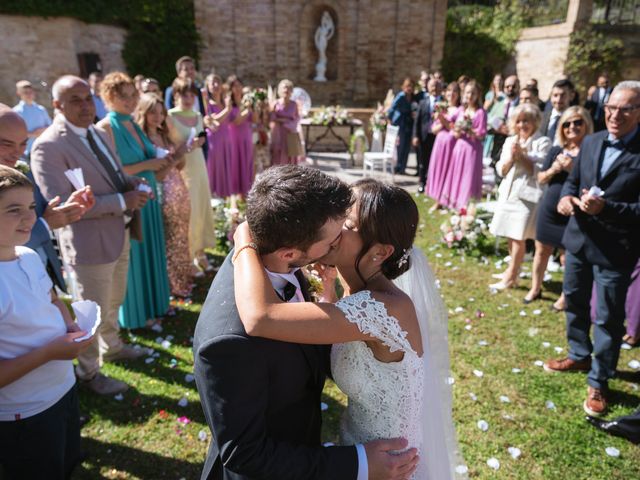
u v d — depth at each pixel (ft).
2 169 5.24
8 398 5.65
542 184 13.03
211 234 16.22
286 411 4.19
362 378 4.42
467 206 21.52
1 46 33.88
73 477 7.91
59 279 7.76
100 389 9.91
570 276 10.48
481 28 50.31
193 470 8.17
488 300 14.58
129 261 11.76
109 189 9.55
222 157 20.83
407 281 5.16
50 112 36.40
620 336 9.52
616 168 9.08
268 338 3.78
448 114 22.70
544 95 45.27
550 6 46.73
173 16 42.91
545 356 11.69
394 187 4.45
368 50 47.19
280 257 3.96
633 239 9.05
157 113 12.76
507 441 8.96
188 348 11.81
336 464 4.06
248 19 45.65
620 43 40.83
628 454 8.72
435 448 5.07
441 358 5.43
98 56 38.81
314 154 36.76
